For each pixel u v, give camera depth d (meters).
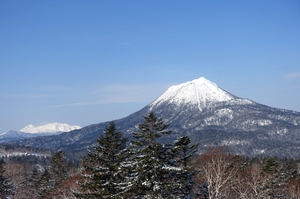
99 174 29.97
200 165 36.41
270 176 39.66
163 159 25.75
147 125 25.88
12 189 50.38
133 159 25.23
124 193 25.94
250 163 57.50
